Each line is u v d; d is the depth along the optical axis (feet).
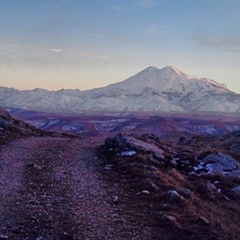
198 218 47.52
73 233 41.55
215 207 54.49
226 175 72.59
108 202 53.83
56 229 42.14
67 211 48.75
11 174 65.51
